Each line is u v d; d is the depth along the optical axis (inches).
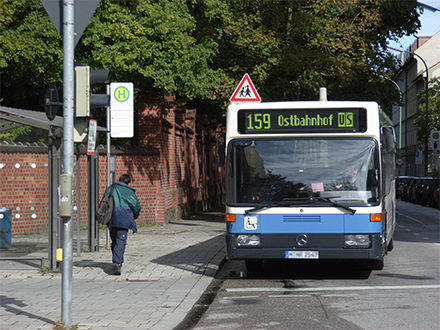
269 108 438.6
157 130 927.0
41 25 764.0
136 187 897.5
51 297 366.0
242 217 430.6
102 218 460.1
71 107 284.7
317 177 430.3
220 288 414.3
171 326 293.3
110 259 542.9
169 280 439.8
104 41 783.7
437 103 2445.9
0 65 763.4
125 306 343.3
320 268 509.7
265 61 992.9
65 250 285.6
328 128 435.5
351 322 300.2
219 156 448.5
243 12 1011.9
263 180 433.1
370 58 1040.2
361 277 453.7
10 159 567.8
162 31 777.6
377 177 429.1
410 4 1084.5
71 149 286.0
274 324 299.6
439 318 305.6
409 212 1363.2
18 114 457.7
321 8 991.0
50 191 471.8
